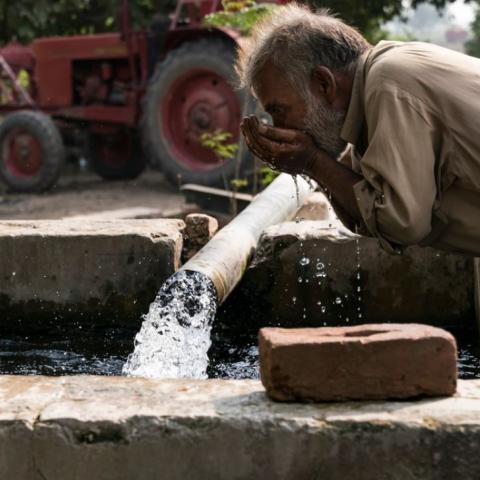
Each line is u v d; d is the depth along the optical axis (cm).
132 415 267
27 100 1595
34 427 266
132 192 1452
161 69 1326
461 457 259
